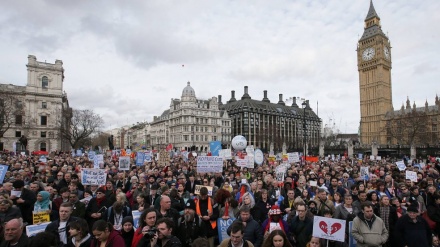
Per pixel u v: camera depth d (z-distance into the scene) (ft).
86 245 20.53
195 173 57.98
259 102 525.75
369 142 401.08
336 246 24.68
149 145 554.46
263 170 63.62
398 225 26.45
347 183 49.16
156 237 19.61
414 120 289.12
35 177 45.55
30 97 282.36
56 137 290.76
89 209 30.63
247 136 481.46
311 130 594.65
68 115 286.87
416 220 25.82
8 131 271.08
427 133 286.05
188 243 25.45
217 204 29.35
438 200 31.24
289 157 83.71
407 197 37.42
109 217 28.55
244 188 40.14
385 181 42.78
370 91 405.80
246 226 25.21
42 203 29.45
